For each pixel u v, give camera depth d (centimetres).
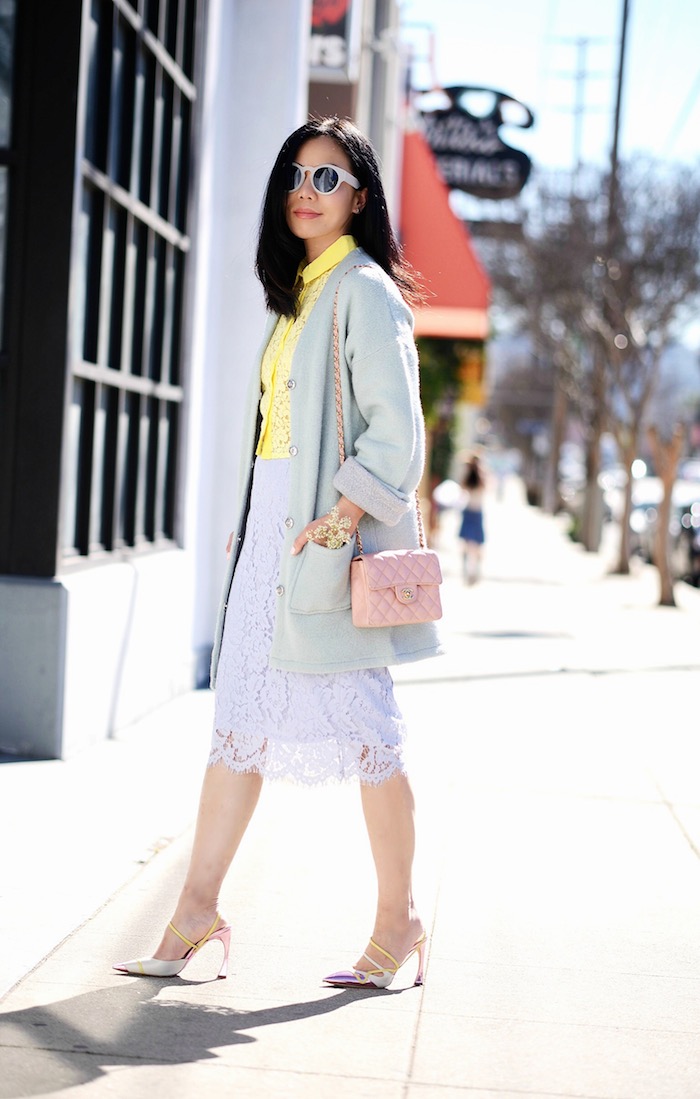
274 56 902
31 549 604
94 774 586
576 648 1184
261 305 897
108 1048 315
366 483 340
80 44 593
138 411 731
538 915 437
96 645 641
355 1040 328
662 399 8675
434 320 1677
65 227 596
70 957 374
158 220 745
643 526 2650
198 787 574
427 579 350
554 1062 322
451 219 1683
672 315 2662
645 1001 366
